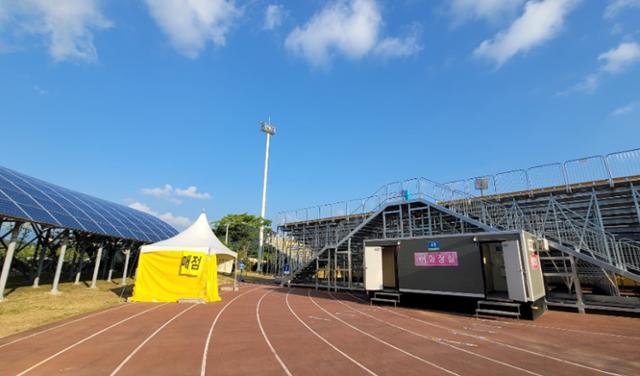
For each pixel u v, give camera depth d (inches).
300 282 1023.0
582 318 472.1
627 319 461.1
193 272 636.7
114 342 307.6
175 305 566.9
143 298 617.0
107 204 1101.7
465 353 286.4
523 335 361.7
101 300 597.9
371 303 617.0
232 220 1649.9
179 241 699.4
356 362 257.1
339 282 950.4
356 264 1006.4
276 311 515.5
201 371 231.1
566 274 542.9
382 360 263.0
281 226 1295.5
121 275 1155.9
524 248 480.7
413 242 603.8
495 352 290.7
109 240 960.3
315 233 1128.2
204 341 315.6
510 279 485.1
